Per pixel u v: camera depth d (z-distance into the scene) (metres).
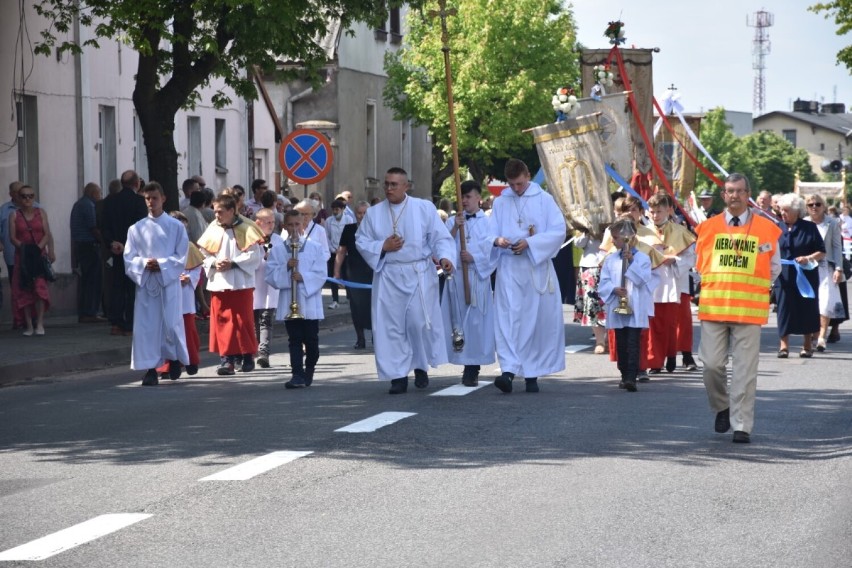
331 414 12.78
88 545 7.61
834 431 11.81
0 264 23.97
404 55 50.69
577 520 8.19
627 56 24.64
